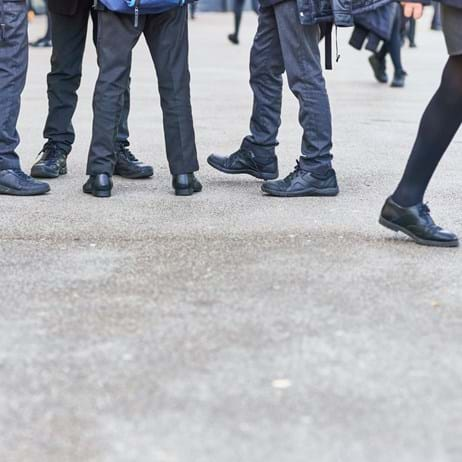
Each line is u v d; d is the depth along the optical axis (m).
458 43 6.86
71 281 6.55
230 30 30.58
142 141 11.59
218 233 7.69
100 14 8.51
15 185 8.80
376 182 9.54
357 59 22.53
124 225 7.92
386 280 6.57
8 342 5.56
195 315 5.94
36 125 12.54
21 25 8.59
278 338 5.59
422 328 5.76
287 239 7.52
